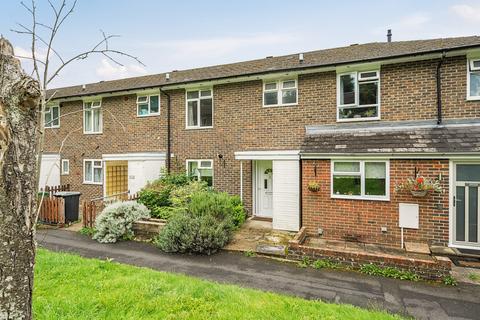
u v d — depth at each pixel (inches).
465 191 287.1
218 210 327.3
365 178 315.0
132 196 442.0
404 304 182.9
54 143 614.5
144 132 516.7
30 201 76.3
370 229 307.7
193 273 230.8
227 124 450.3
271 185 433.4
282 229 367.6
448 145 286.8
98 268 215.9
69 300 156.9
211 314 150.9
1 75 72.0
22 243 75.1
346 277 224.8
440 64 331.9
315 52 509.7
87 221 370.0
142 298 163.8
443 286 210.5
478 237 283.0
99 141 558.3
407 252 272.2
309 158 332.2
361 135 343.6
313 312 159.3
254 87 432.8
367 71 367.2
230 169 447.2
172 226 293.0
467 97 323.0
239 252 284.8
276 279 220.1
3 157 70.1
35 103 76.0
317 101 394.0
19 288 75.0
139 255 275.6
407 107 349.1
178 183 441.4
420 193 283.0
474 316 169.0
